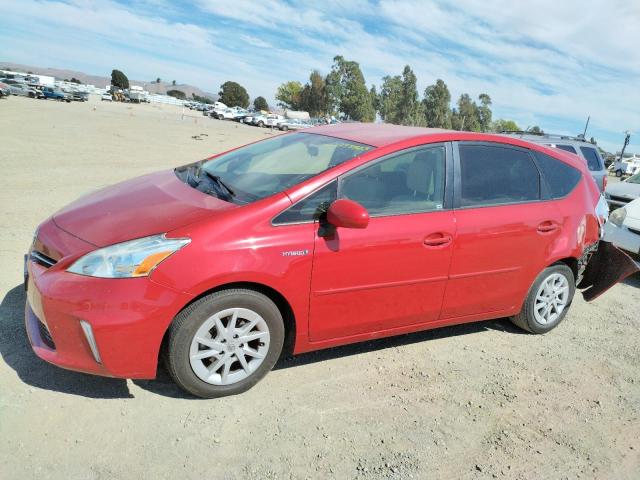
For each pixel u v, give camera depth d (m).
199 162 4.42
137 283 2.75
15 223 6.21
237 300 2.99
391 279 3.48
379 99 102.88
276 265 3.04
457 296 3.87
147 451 2.65
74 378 3.17
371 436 2.98
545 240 4.18
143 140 20.70
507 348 4.29
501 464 2.88
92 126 24.53
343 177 3.35
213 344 3.01
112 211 3.27
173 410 2.99
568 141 10.74
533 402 3.52
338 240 3.23
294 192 3.20
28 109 31.23
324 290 3.25
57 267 2.85
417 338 4.29
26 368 3.21
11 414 2.79
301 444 2.84
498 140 4.10
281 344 3.26
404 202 3.54
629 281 6.57
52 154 12.98
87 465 2.52
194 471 2.56
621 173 41.97
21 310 3.90
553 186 4.35
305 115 79.38
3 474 2.39
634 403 3.64
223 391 3.13
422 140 3.71
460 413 3.30
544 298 4.45
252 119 62.47
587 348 4.45
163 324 2.82
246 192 3.34
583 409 3.50
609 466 2.97
